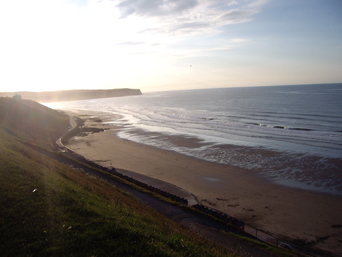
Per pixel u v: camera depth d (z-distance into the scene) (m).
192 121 66.06
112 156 33.69
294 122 57.53
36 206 7.60
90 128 58.34
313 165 27.64
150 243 6.39
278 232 15.20
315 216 17.27
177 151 35.50
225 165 28.83
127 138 45.88
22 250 5.58
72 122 67.12
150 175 25.88
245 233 13.18
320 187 22.14
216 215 15.33
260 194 20.98
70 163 23.59
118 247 5.96
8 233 6.14
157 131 51.75
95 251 5.71
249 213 17.67
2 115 43.78
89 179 16.34
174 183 23.61
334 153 31.70
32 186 9.00
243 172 26.42
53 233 6.34
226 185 23.02
